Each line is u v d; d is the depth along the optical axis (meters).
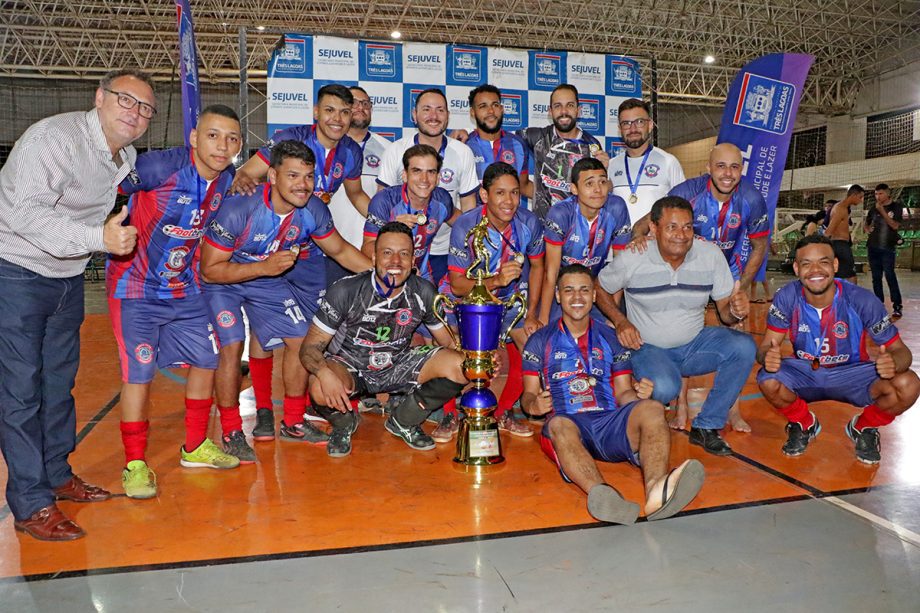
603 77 7.28
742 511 2.75
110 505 2.89
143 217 3.01
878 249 9.56
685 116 28.22
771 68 6.34
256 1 19.09
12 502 2.58
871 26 22.20
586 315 3.35
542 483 3.14
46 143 2.42
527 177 5.28
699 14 20.38
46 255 2.55
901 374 3.28
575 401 3.35
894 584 2.14
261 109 23.61
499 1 19.92
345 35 6.79
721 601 2.04
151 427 4.19
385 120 6.91
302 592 2.11
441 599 2.05
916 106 24.00
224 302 3.54
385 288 3.42
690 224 3.58
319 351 3.46
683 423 4.11
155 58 22.50
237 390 3.52
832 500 2.87
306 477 3.24
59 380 2.87
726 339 3.66
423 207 4.14
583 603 2.03
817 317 3.54
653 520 2.66
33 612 2.00
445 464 3.45
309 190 3.43
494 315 3.31
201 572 2.25
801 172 26.22
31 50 21.98
